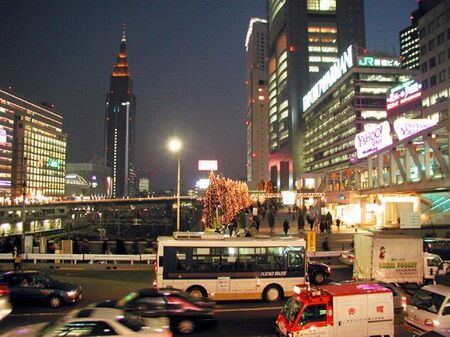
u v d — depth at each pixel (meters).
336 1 179.88
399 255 25.17
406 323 17.23
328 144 144.25
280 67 192.75
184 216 147.88
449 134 43.91
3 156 175.38
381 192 56.19
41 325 13.41
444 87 83.88
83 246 41.78
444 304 15.95
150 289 18.59
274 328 18.28
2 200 156.12
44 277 22.41
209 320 17.80
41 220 157.62
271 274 23.70
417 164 49.12
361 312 15.38
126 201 178.62
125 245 43.66
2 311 18.86
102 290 25.89
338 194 67.31
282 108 188.75
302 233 53.50
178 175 42.28
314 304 15.14
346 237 49.69
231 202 64.69
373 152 60.00
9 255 35.84
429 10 89.38
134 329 12.76
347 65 128.25
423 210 55.12
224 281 23.23
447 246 34.19
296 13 178.62
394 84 124.12
